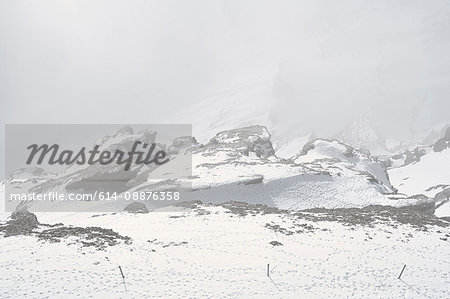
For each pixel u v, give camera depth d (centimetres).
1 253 3381
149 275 3216
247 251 3791
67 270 3158
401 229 4634
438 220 5219
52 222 5981
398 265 3644
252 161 9019
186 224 4650
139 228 4506
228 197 7438
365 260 3703
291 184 7894
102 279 3080
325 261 3641
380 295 3122
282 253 3772
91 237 3922
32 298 2728
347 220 4931
